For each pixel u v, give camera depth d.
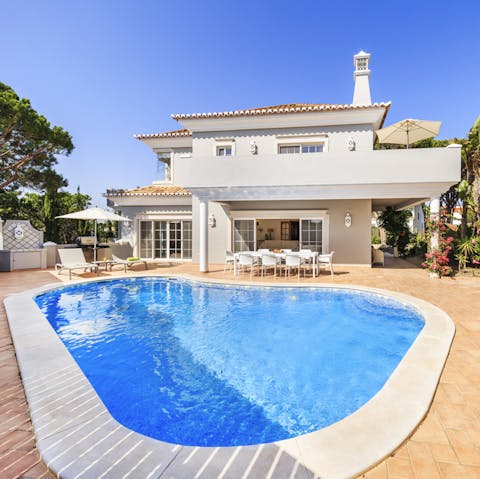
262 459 2.54
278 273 13.88
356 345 6.37
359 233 16.23
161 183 20.70
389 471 2.47
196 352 6.05
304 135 16.23
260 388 4.66
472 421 3.19
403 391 3.67
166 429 3.72
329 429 2.95
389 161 12.50
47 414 3.19
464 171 17.19
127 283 12.50
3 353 5.08
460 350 5.14
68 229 26.61
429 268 12.80
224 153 17.31
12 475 2.41
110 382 4.88
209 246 17.83
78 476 2.33
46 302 9.75
